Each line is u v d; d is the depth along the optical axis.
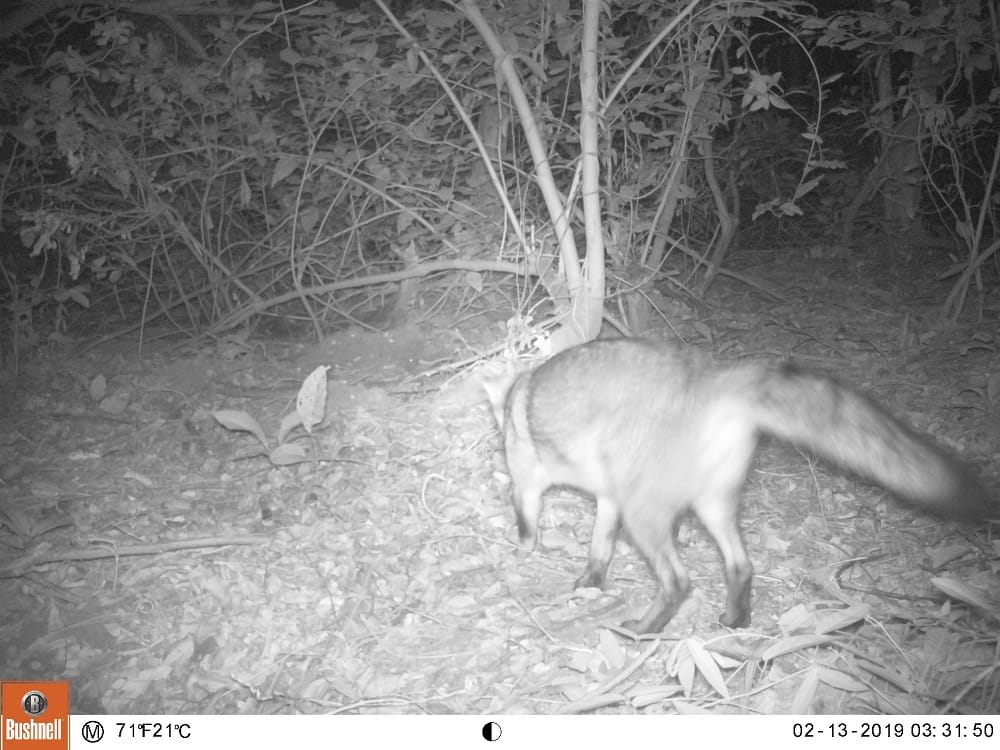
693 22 2.69
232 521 2.06
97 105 2.97
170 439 2.44
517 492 1.87
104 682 1.63
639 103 2.68
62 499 2.16
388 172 2.85
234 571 1.87
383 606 1.77
